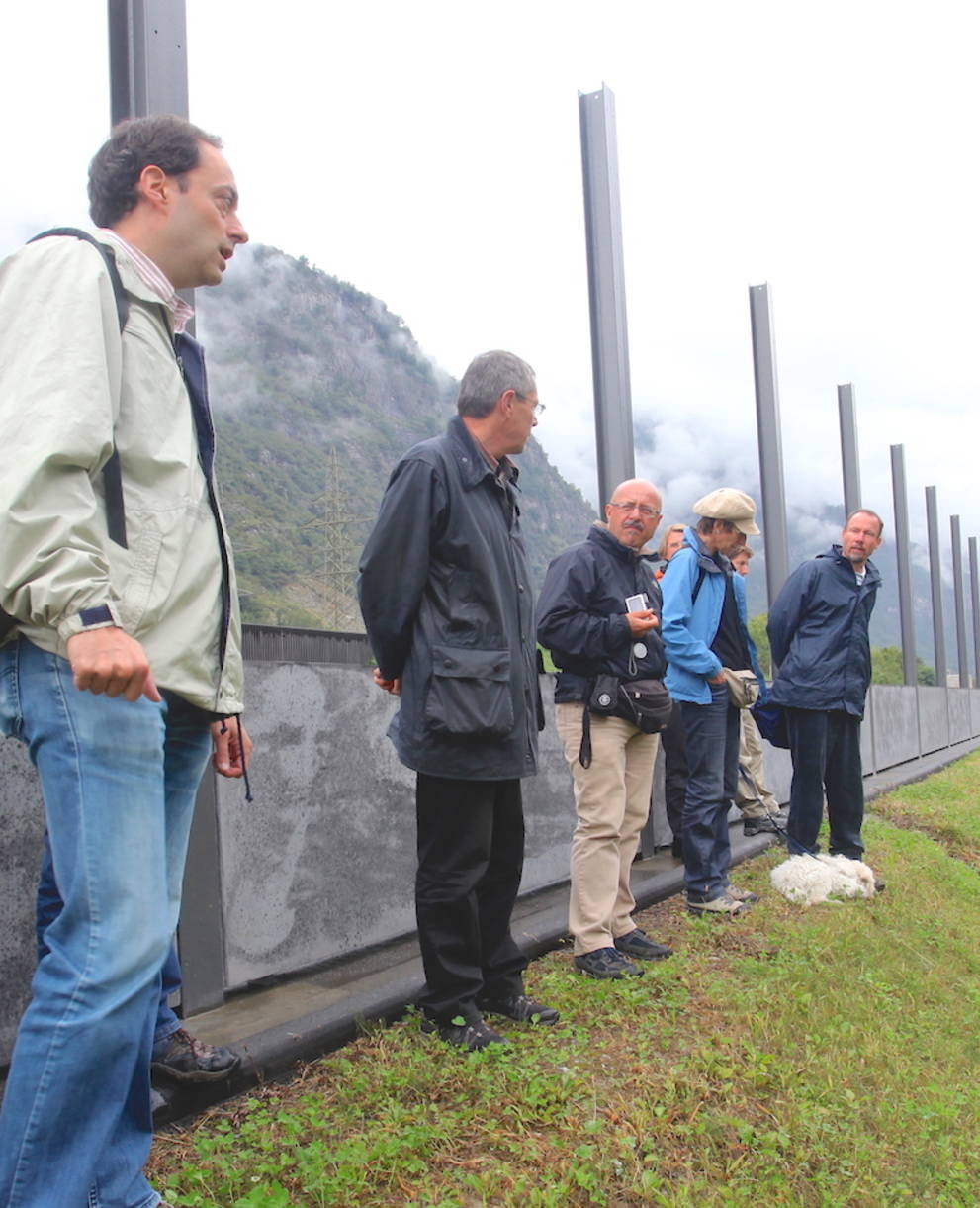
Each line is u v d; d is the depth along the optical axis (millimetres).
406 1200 2420
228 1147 2572
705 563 5293
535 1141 2705
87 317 1874
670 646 5191
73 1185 1792
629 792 4449
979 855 8992
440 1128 2711
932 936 5305
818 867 5805
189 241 2225
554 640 4195
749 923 5043
